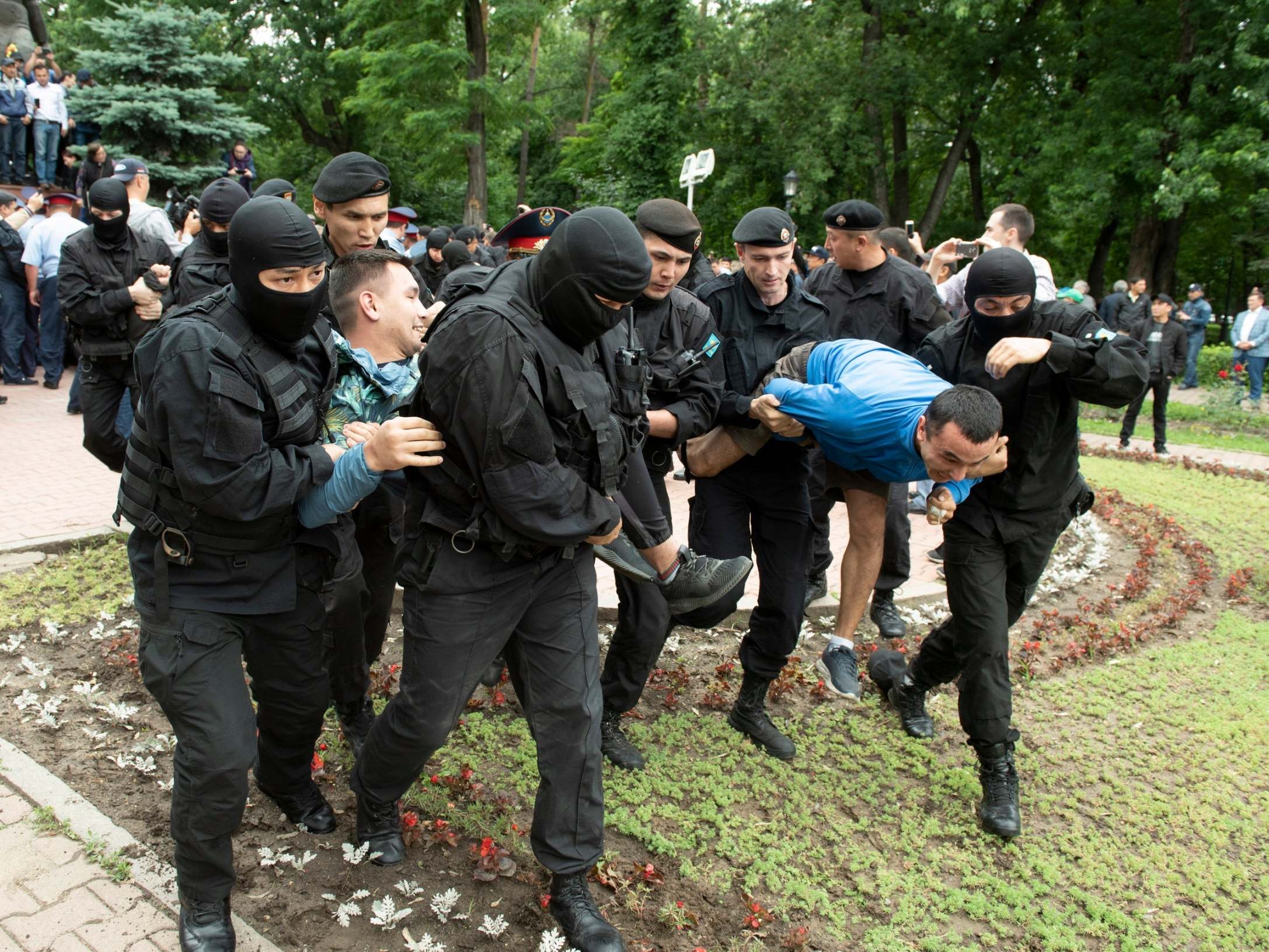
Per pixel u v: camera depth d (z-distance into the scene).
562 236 2.33
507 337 2.29
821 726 4.06
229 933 2.48
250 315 2.37
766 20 26.70
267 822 3.13
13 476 6.98
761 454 3.64
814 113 25.59
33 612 4.61
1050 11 25.73
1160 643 5.25
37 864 2.82
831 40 25.47
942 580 5.96
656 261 3.24
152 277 4.76
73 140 14.95
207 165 15.32
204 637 2.42
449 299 2.62
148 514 2.38
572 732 2.63
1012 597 3.63
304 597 2.67
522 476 2.33
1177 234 24.75
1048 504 3.38
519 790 3.39
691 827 3.26
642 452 3.34
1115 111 23.20
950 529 3.42
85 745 3.53
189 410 2.25
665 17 28.56
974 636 3.37
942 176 26.95
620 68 35.91
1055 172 24.41
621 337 2.72
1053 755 3.92
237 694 2.46
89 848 2.87
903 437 3.09
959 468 2.91
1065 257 31.09
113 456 5.24
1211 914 3.01
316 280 2.36
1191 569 6.74
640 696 3.95
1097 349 3.00
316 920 2.72
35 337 11.16
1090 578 6.35
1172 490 9.30
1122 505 8.45
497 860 2.94
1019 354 2.98
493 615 2.54
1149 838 3.38
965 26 24.36
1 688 3.92
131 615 4.71
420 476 2.56
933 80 25.06
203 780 2.37
